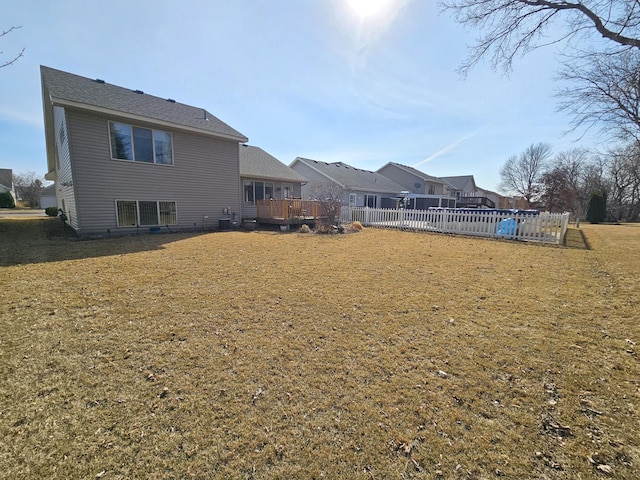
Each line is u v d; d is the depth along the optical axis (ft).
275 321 11.12
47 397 6.88
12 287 14.10
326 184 70.74
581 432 5.99
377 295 14.01
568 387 7.39
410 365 8.34
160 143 35.24
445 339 9.82
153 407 6.65
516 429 6.09
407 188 108.37
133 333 10.03
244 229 41.42
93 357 8.57
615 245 28.78
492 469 5.20
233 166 43.21
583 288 15.03
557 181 95.61
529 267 19.56
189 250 24.16
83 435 5.85
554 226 30.01
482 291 14.64
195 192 39.09
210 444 5.72
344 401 6.90
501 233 33.60
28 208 136.77
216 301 12.99
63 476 5.02
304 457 5.46
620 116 22.80
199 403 6.80
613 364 8.33
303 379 7.71
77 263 18.93
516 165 134.41
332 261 20.99
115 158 31.58
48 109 37.55
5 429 5.93
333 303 12.94
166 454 5.49
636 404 6.75
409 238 33.78
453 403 6.84
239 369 8.11
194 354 8.82
